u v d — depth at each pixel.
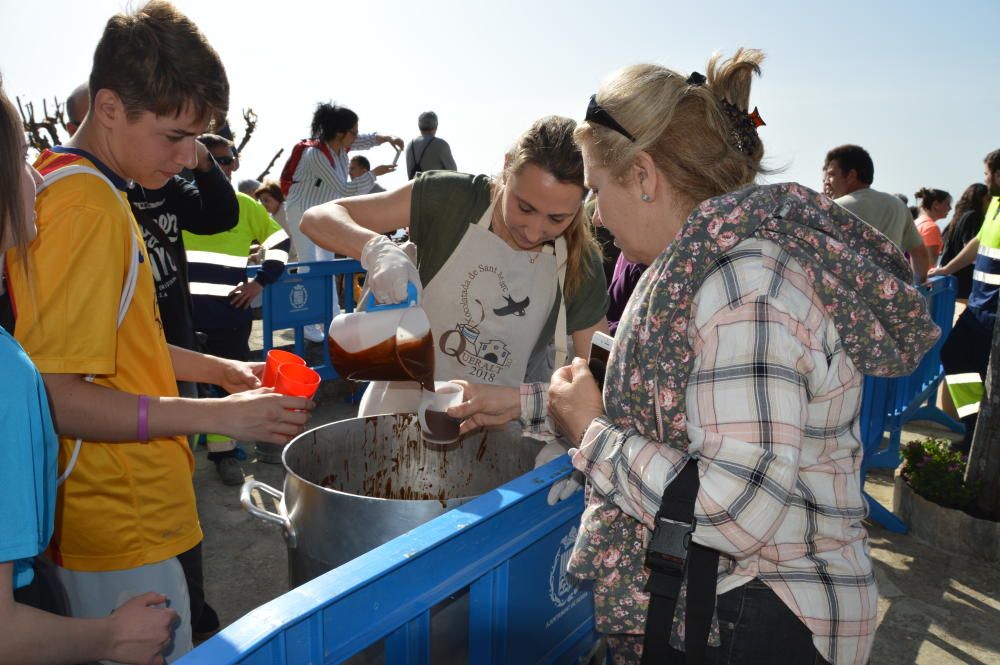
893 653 2.71
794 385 0.92
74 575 1.58
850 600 1.02
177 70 1.38
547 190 1.75
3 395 0.88
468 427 1.64
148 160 1.46
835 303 0.98
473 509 1.20
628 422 1.08
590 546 1.15
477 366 2.10
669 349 0.98
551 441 1.57
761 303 0.93
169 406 1.39
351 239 1.85
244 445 4.52
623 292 3.24
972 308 4.50
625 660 1.25
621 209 1.13
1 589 0.91
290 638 0.89
